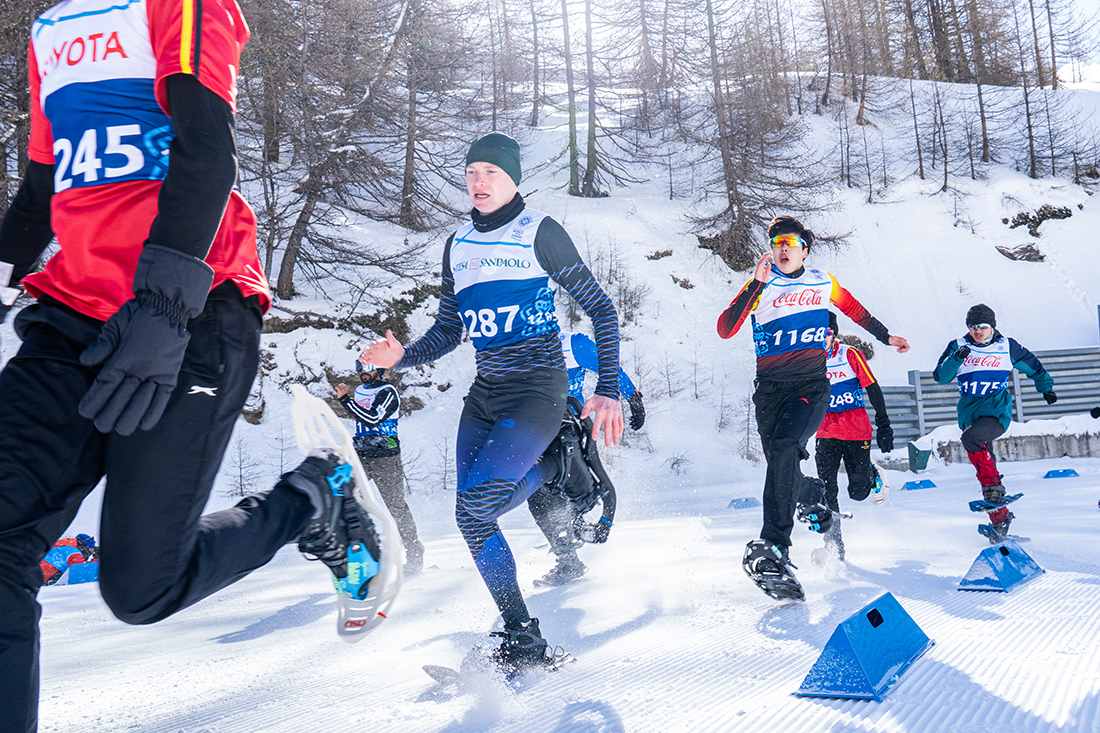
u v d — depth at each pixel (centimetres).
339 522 166
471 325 282
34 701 113
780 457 358
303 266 2008
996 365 608
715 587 385
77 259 133
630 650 256
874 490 605
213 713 204
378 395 552
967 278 2638
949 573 396
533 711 194
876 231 2833
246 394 137
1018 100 3694
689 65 3002
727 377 2134
